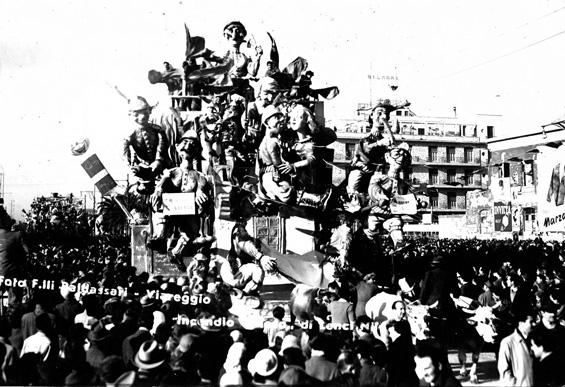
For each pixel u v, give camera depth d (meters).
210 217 24.62
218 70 28.89
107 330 10.19
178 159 26.58
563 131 61.72
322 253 24.36
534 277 22.08
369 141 29.89
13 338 11.02
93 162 26.89
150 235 25.06
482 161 98.62
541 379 9.66
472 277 23.38
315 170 26.61
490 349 14.08
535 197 55.47
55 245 35.19
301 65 29.16
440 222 68.25
